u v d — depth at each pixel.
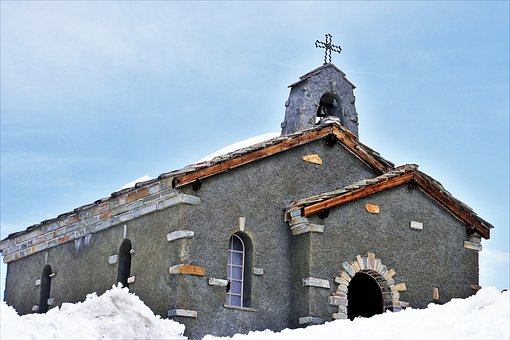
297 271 23.98
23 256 29.69
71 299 26.73
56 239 28.03
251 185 24.14
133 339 19.41
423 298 24.94
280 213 24.45
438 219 25.84
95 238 26.22
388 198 25.16
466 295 25.70
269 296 23.69
